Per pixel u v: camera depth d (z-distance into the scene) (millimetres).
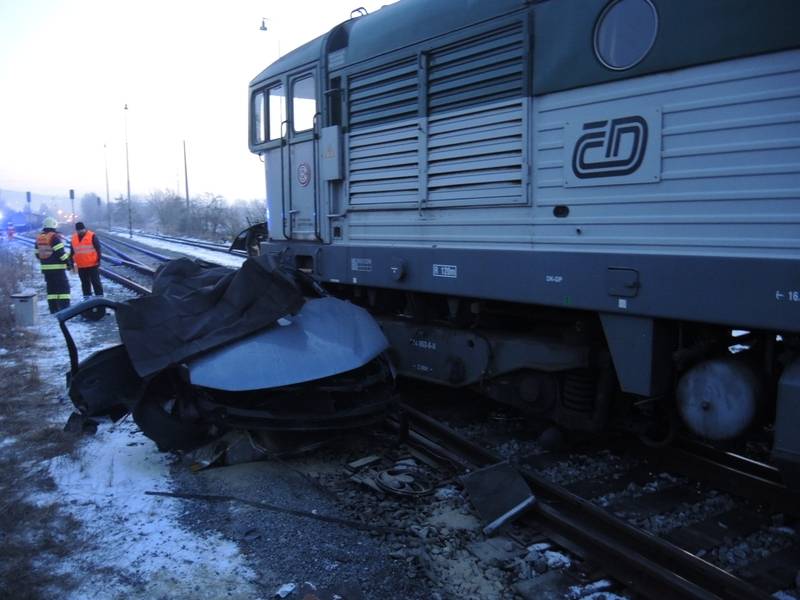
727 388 3752
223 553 3727
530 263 4496
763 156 3281
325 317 5551
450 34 5055
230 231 44969
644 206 3795
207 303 5355
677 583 3154
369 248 6020
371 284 6020
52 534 3893
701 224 3537
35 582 3396
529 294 4516
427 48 5262
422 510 4250
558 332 5062
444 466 4906
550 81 4289
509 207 4656
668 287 3688
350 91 6176
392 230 5781
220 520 4133
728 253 3432
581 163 4129
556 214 4316
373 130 5914
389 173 5758
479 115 4855
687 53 3527
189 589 3375
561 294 4297
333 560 3668
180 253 27625
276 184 7523
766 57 3252
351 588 3404
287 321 5379
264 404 4953
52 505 4254
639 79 3789
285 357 4984
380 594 3354
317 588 3393
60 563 3607
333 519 4113
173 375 5051
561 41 4207
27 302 10977
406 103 5535
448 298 5598
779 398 3344
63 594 3314
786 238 3211
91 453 5219
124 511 4234
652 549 3531
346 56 6184
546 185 4375
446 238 5211
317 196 6723
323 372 4934
